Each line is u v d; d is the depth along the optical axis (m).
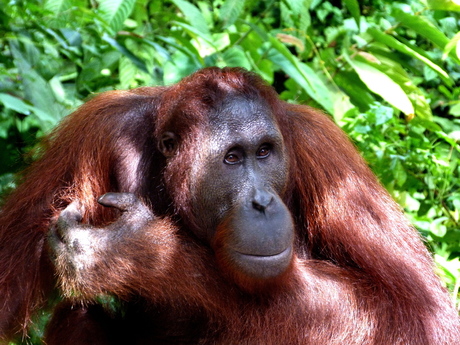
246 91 6.45
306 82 10.79
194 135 6.37
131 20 11.62
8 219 6.78
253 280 5.99
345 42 12.51
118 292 6.13
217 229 6.24
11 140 9.20
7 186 8.73
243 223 5.96
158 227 6.21
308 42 12.66
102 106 7.12
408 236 7.29
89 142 6.87
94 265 5.95
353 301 6.51
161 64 10.98
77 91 9.72
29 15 8.91
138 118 6.97
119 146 6.86
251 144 6.20
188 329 7.04
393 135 11.27
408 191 11.09
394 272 6.77
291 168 7.00
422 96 11.67
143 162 6.88
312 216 7.11
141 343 7.37
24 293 6.55
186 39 10.33
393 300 6.62
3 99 7.79
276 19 13.75
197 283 6.23
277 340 6.28
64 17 9.32
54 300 7.21
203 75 6.65
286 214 6.04
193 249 6.39
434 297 6.79
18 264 6.56
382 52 12.28
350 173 7.23
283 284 6.21
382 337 6.41
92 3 11.39
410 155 10.77
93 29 9.45
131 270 6.01
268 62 11.30
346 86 12.40
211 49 11.20
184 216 6.55
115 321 7.66
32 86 8.66
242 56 10.77
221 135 6.24
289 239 5.98
